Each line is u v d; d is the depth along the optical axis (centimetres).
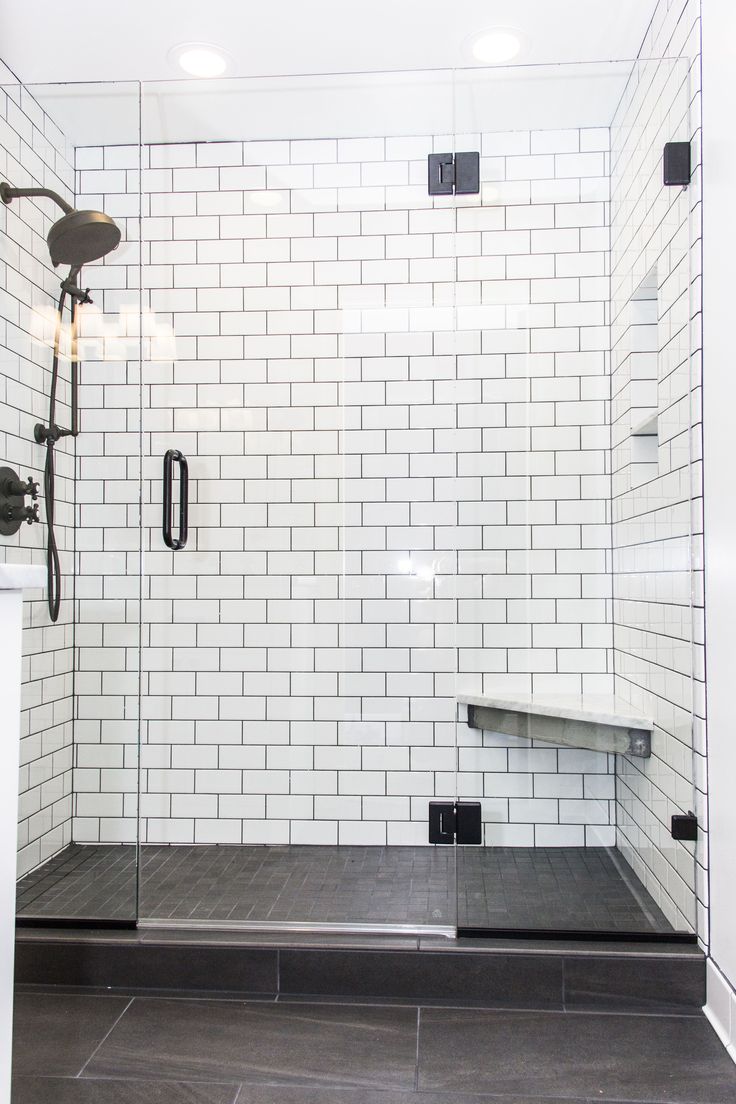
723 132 201
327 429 278
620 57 277
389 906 243
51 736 255
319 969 225
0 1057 103
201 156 279
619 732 244
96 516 265
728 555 199
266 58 273
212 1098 176
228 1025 208
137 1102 175
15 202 264
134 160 268
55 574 261
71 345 267
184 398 285
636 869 234
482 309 266
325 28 255
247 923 236
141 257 266
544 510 262
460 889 239
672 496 232
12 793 106
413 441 272
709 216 211
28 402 263
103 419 266
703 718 217
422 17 250
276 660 275
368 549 273
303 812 269
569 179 260
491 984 221
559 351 262
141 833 272
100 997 224
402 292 274
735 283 194
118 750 254
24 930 237
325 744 269
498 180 264
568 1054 194
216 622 278
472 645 263
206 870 266
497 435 266
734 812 196
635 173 250
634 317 255
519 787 253
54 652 259
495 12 248
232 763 273
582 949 221
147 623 279
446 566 268
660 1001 217
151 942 229
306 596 275
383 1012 215
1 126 264
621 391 256
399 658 268
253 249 280
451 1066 189
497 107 261
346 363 277
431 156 269
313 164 276
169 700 276
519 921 231
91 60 273
